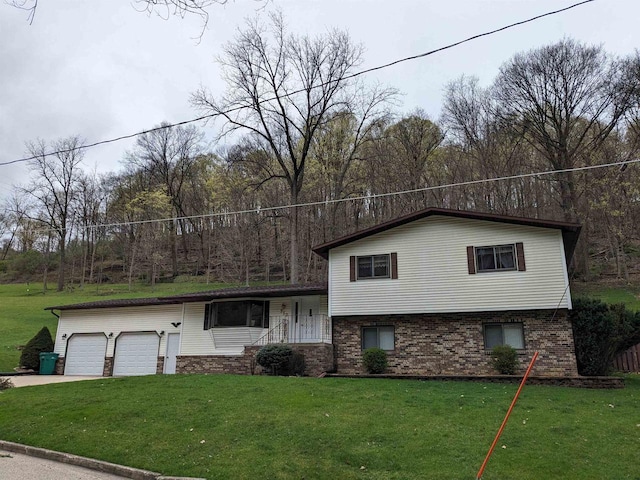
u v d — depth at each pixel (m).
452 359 17.33
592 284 34.41
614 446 8.23
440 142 39.62
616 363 19.25
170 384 14.36
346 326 19.11
